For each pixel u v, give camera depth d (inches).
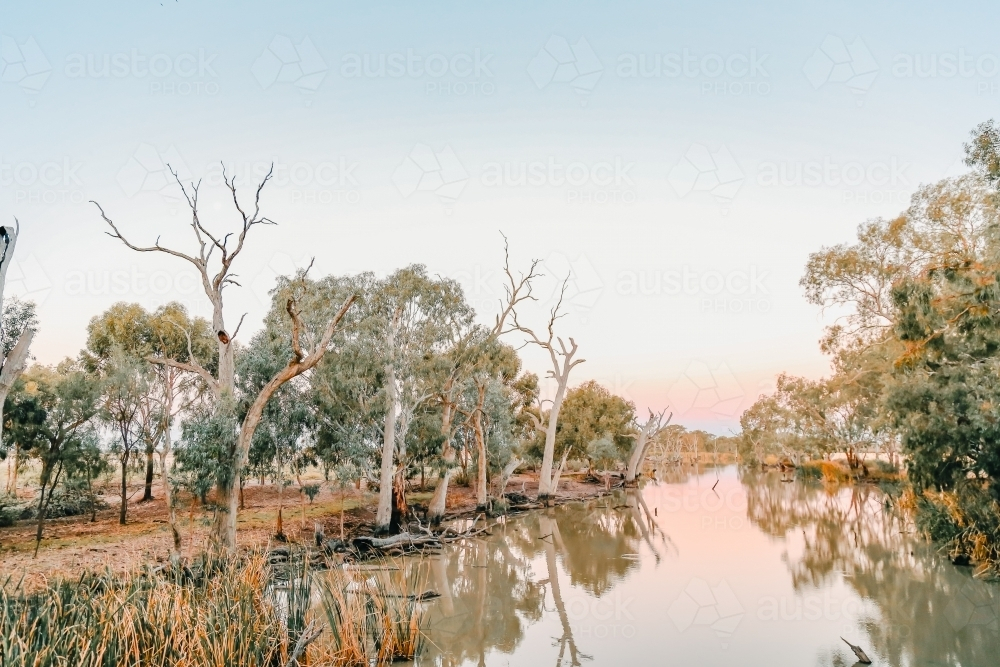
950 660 376.8
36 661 236.8
